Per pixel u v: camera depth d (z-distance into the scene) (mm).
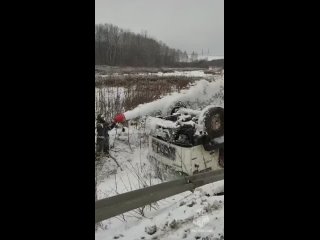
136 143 7852
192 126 6078
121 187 5879
